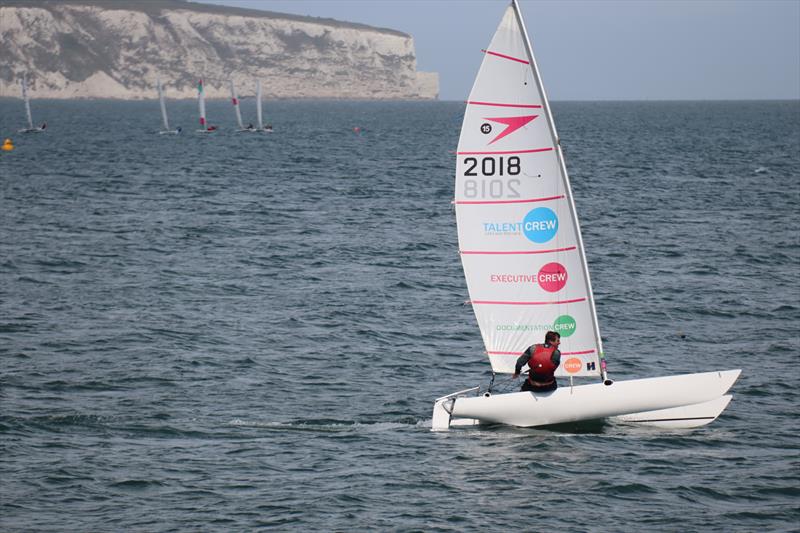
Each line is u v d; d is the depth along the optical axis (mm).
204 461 54594
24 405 63781
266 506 48594
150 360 75125
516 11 57562
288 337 83125
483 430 59969
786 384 70438
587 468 53469
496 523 46812
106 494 49906
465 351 80062
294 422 61656
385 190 198750
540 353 59188
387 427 60875
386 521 46969
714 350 80125
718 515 47781
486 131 59000
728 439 58312
